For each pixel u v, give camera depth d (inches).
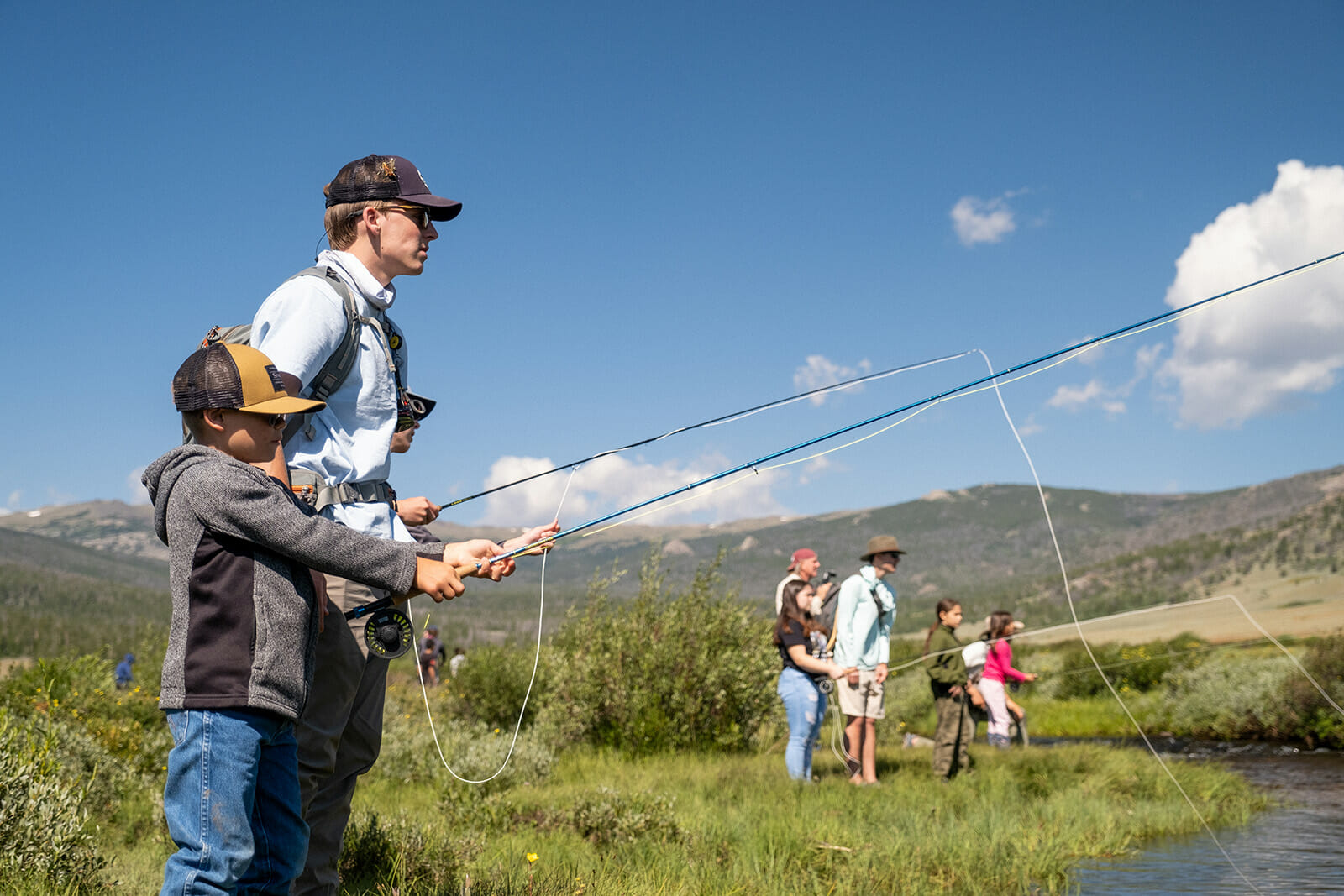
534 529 119.9
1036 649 1111.0
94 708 401.7
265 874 89.5
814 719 313.1
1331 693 553.3
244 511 86.6
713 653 446.3
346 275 109.9
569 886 166.2
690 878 181.6
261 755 89.2
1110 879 212.8
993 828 238.2
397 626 101.8
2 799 158.1
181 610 86.9
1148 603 3868.1
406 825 192.7
